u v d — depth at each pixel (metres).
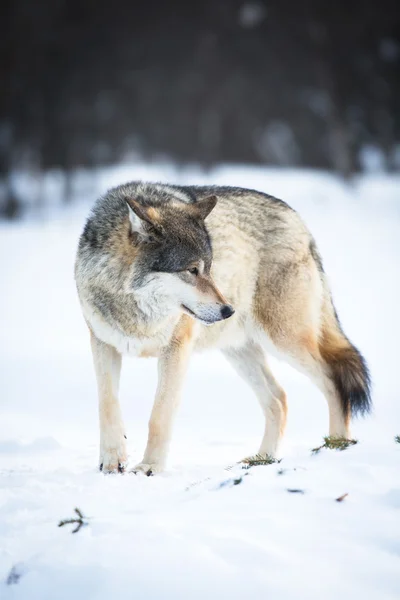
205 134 99.06
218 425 17.27
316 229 60.62
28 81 94.38
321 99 95.62
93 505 9.00
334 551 7.07
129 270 11.70
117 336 12.01
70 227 69.06
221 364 25.20
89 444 15.12
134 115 100.75
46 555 7.61
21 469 12.00
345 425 13.25
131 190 12.77
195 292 11.49
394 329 28.95
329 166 110.69
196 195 13.62
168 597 6.64
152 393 20.69
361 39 93.75
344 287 39.06
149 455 11.66
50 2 98.81
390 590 6.47
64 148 94.19
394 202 73.12
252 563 6.93
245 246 13.32
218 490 8.77
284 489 8.45
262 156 113.75
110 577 7.00
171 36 100.75
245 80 96.81
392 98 97.25
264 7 96.12
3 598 7.27
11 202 79.38
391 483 8.45
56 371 23.39
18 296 39.16
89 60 97.62
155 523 7.95
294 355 13.59
